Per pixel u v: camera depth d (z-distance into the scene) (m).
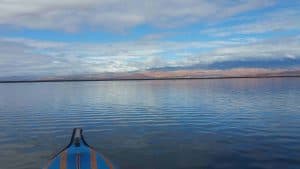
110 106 44.69
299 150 17.86
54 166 12.85
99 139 21.39
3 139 21.69
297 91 74.88
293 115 32.31
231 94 66.88
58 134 23.58
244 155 16.94
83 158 13.67
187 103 47.19
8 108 42.69
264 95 61.91
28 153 17.78
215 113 34.72
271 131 23.58
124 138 21.67
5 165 15.47
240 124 27.02
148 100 54.66
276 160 16.02
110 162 13.48
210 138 21.33
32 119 31.62
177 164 15.48
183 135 22.47
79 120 30.75
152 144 19.70
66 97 66.38
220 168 14.84
